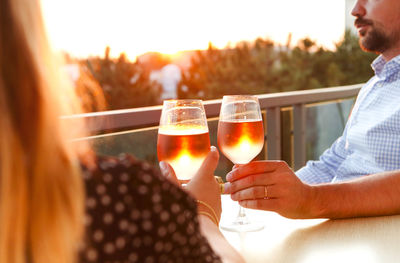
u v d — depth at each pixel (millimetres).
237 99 1105
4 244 446
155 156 2068
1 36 447
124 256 490
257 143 1106
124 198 490
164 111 1075
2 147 435
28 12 457
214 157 914
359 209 1144
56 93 471
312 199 1118
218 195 896
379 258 906
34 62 452
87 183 479
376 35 1760
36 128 451
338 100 3543
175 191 524
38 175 448
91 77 709
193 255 542
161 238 507
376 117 1666
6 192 436
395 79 1661
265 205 1109
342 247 969
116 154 1921
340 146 1797
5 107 440
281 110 3086
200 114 1062
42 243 456
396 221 1126
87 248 478
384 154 1608
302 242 1003
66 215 457
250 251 962
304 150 3260
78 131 509
